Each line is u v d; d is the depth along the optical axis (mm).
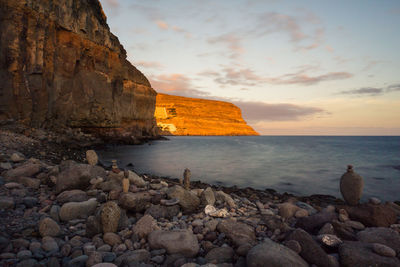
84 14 31562
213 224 4957
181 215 5902
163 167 21750
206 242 4262
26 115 23391
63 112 29141
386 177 19000
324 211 5293
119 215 4707
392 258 3217
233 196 9781
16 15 22344
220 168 22812
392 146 66438
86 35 32219
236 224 4707
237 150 46938
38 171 8141
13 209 5312
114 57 39469
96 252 3504
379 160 31125
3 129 20562
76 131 30625
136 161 24453
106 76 35688
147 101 54375
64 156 18672
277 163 27344
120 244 4090
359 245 3604
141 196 5965
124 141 42500
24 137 19938
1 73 21562
